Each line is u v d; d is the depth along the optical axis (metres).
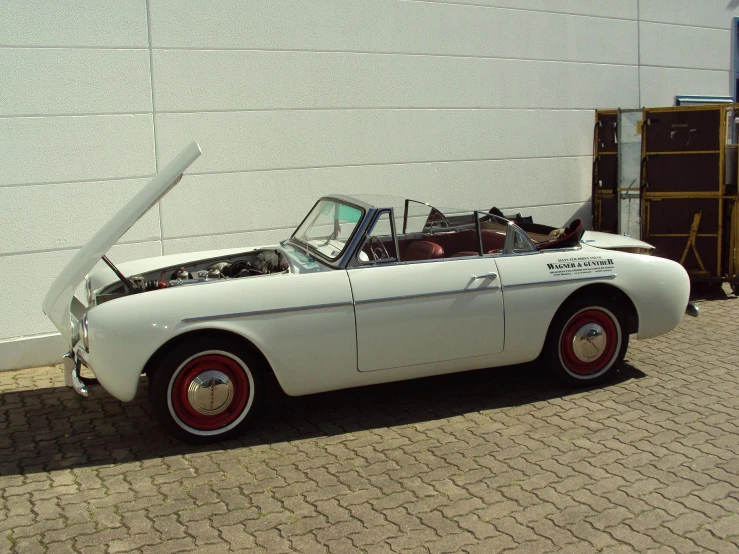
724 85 9.91
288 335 4.39
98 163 6.19
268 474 4.02
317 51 6.97
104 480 3.99
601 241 6.09
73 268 4.56
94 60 6.08
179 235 6.59
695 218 7.82
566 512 3.54
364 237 4.65
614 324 5.22
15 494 3.84
